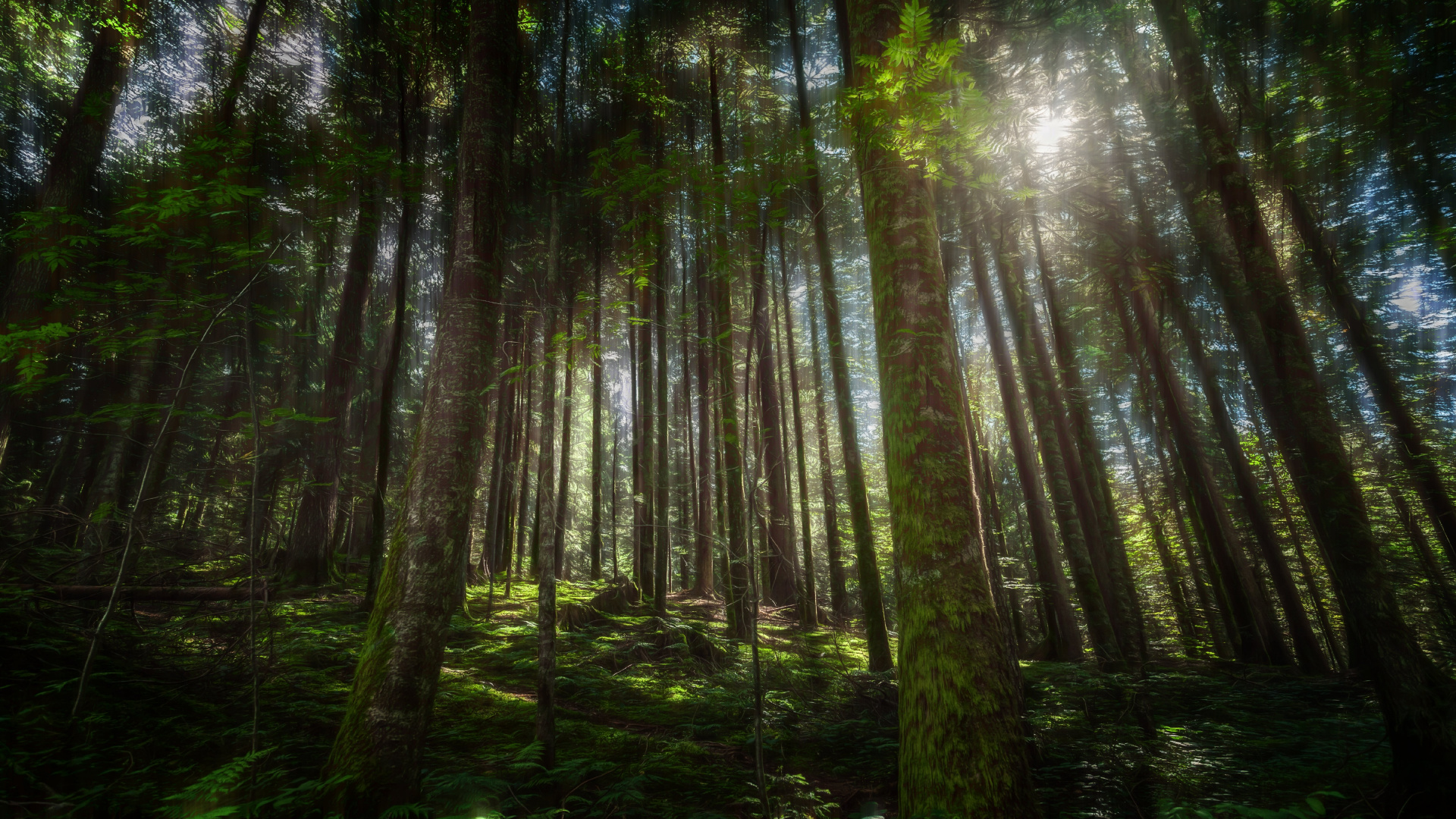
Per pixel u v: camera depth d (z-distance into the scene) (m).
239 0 12.03
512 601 12.37
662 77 15.28
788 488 16.20
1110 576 10.30
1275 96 9.53
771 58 15.06
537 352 14.45
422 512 4.50
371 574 9.14
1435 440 10.23
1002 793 3.21
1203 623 17.67
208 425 9.77
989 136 4.39
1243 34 8.91
